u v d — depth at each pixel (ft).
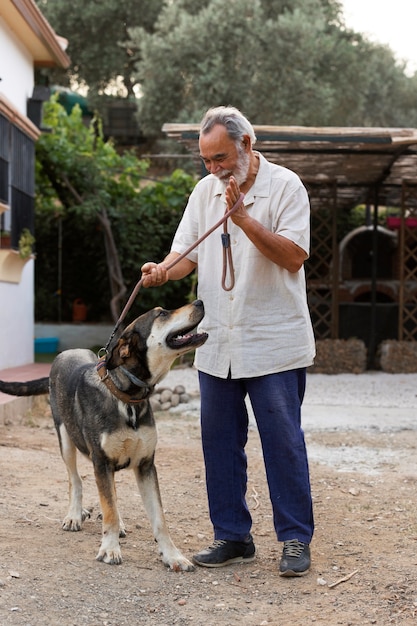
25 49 41.60
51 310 60.39
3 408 26.86
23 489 18.83
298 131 33.17
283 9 73.97
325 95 68.39
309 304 46.52
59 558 14.23
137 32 72.59
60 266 57.93
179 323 13.46
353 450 25.22
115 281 53.67
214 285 14.37
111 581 13.30
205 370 14.44
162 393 32.78
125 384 13.65
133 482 20.01
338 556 15.03
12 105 35.55
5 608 11.93
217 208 14.42
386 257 53.88
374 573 14.08
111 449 13.94
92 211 50.57
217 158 13.43
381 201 52.75
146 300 56.29
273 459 14.11
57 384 15.92
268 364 14.05
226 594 13.04
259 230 13.23
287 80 68.33
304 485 14.16
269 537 16.26
